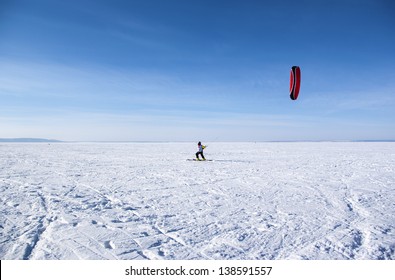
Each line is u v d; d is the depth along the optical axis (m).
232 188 7.33
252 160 15.84
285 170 11.12
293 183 8.10
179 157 18.08
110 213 4.96
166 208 5.32
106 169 11.23
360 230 4.12
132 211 5.11
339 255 3.28
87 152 23.17
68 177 8.99
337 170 11.17
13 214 4.79
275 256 3.26
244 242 3.66
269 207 5.41
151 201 5.87
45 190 6.84
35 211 4.99
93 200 5.89
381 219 4.66
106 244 3.58
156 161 15.02
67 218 4.60
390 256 3.26
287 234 3.95
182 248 3.47
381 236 3.87
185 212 5.05
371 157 17.91
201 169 11.39
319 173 10.26
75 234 3.91
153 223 4.43
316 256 3.25
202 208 5.33
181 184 7.88
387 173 10.30
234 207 5.41
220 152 24.27
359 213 5.03
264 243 3.63
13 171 10.29
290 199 6.09
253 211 5.13
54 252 3.33
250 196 6.38
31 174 9.55
